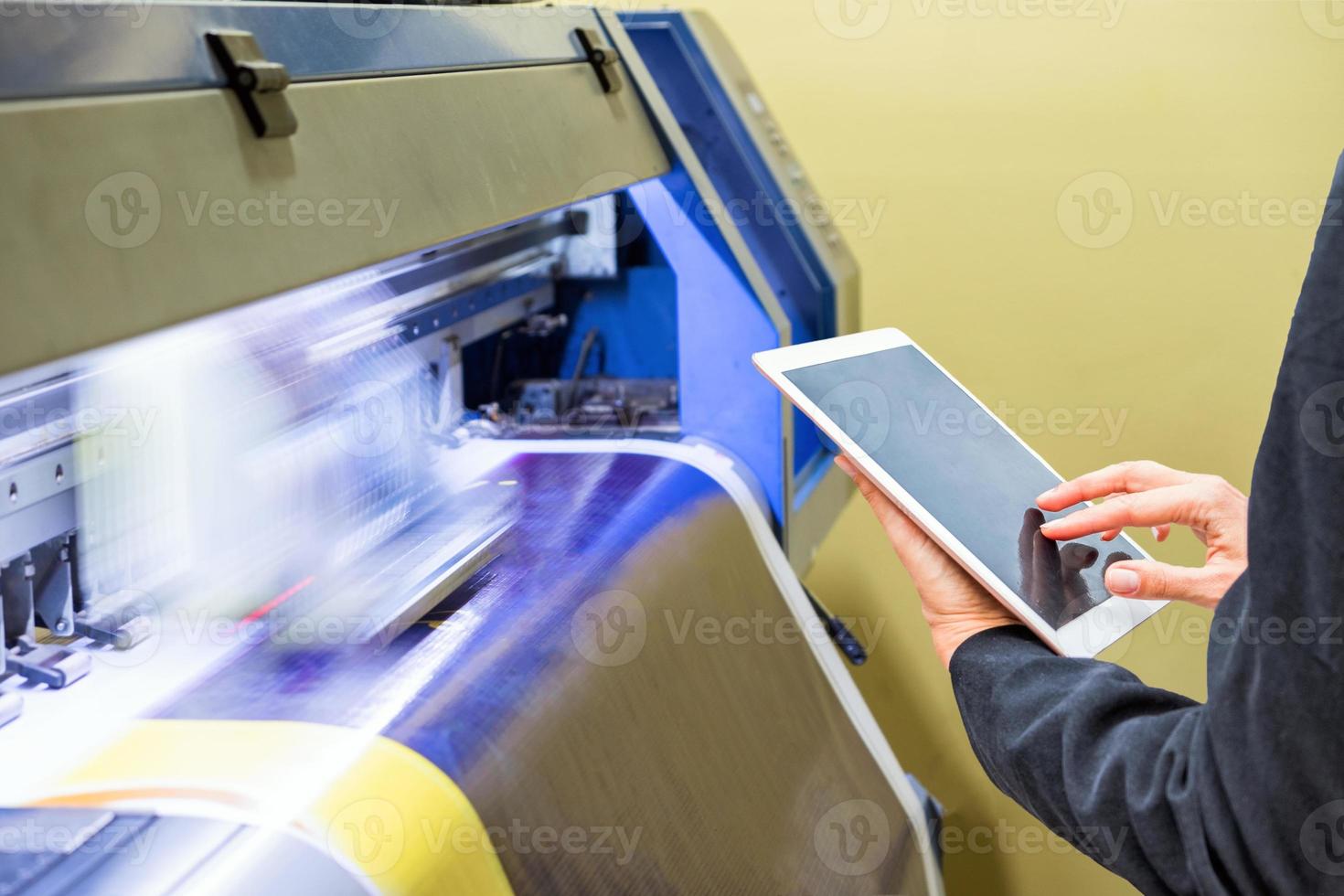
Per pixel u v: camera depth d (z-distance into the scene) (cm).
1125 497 78
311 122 69
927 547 78
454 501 119
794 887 102
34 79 52
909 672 223
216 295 58
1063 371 206
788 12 203
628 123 119
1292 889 51
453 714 79
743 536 128
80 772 69
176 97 60
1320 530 49
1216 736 53
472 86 91
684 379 137
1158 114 193
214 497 95
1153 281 199
